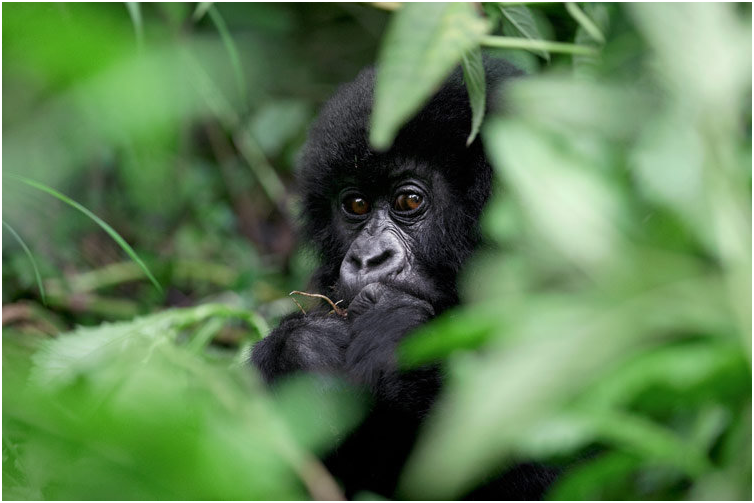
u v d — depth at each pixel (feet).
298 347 19.15
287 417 7.95
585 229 7.25
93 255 33.96
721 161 7.58
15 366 6.53
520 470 18.75
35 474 9.10
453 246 21.22
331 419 15.30
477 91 13.73
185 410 5.33
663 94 8.30
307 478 8.52
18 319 27.71
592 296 7.09
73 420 5.30
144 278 33.12
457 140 20.94
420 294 21.21
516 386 6.05
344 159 22.25
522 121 9.11
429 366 18.08
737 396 7.90
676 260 7.30
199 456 5.04
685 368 7.13
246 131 36.91
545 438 8.57
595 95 8.75
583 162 8.77
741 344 7.14
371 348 18.44
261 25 32.73
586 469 8.89
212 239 36.58
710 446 10.50
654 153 8.13
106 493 5.33
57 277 30.48
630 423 8.26
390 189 22.07
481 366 9.15
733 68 7.36
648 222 8.23
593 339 6.47
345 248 23.43
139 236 34.86
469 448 5.86
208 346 28.96
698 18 7.36
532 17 20.38
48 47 4.37
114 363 14.97
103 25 4.46
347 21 43.70
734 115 7.61
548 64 23.93
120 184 33.24
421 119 20.99
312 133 24.34
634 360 7.31
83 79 4.41
